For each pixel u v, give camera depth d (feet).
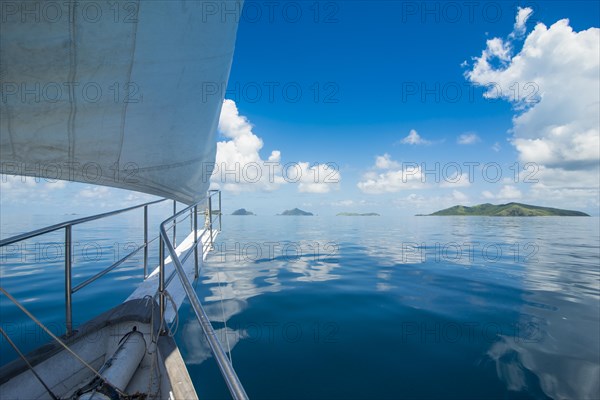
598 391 9.02
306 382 9.38
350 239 55.42
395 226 103.45
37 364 6.49
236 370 10.00
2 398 5.80
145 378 7.66
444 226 105.09
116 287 18.70
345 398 8.66
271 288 19.52
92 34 4.84
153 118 6.56
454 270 26.16
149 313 8.75
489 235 66.23
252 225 101.91
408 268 26.96
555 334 12.73
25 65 4.37
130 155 6.52
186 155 8.85
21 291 17.88
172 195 10.12
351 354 11.07
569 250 41.19
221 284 20.39
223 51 8.13
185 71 6.83
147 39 5.65
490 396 8.79
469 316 14.76
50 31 4.42
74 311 14.52
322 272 24.85
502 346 11.75
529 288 20.15
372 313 15.14
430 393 8.88
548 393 8.91
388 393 8.90
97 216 8.40
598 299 17.66
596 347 11.66
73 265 25.80
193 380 9.35
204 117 8.63
